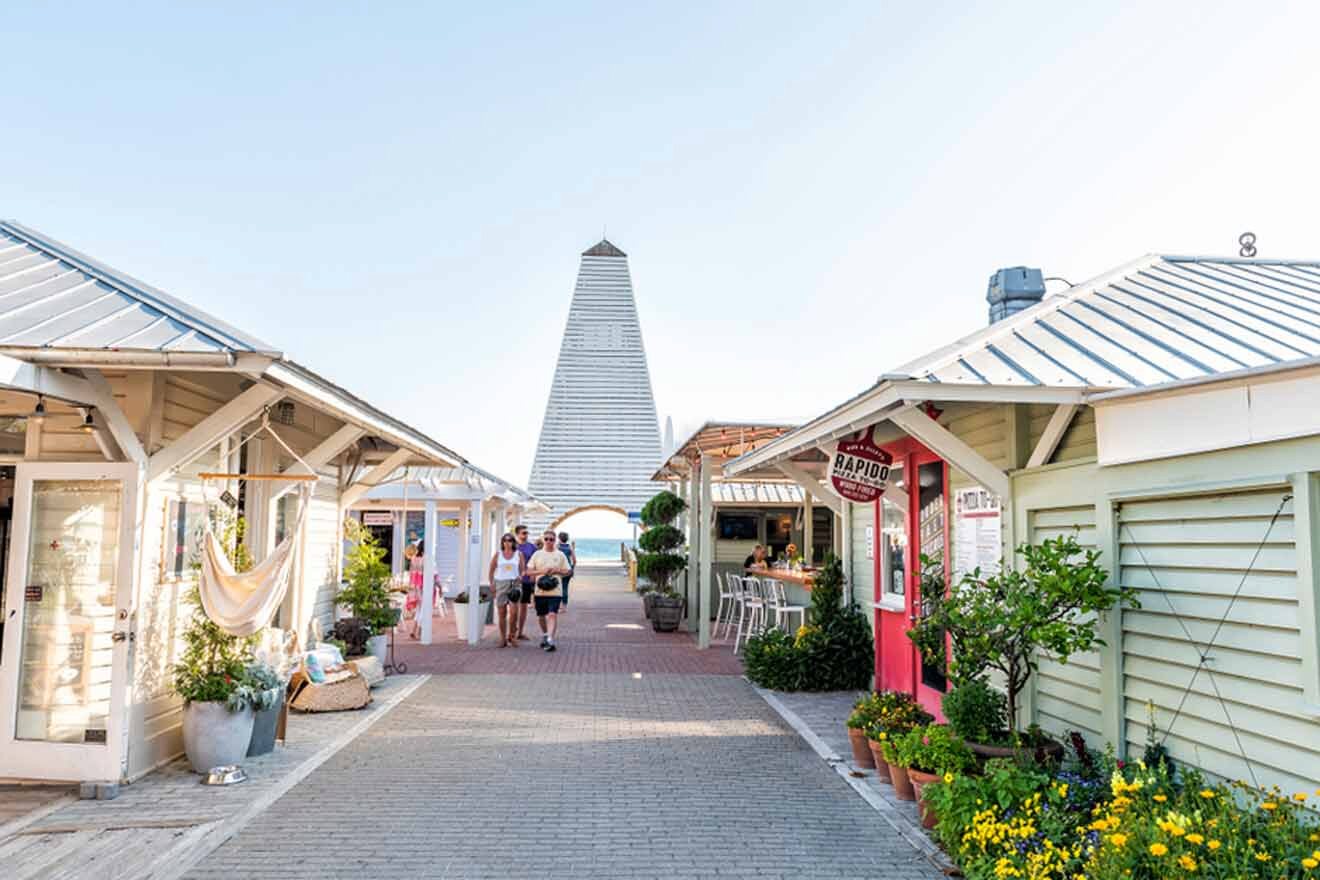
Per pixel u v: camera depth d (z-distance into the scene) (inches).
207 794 231.9
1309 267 287.4
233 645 261.4
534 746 291.6
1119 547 188.2
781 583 556.4
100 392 223.8
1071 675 209.0
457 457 413.1
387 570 457.1
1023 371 191.2
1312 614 137.4
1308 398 136.1
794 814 221.0
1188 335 207.0
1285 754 143.6
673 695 388.2
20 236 281.9
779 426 478.9
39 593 241.8
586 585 1245.1
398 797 234.1
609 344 1800.0
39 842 196.5
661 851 195.0
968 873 172.6
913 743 219.9
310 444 396.2
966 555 278.5
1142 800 153.9
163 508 253.1
